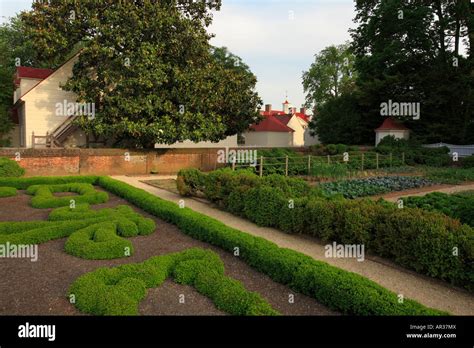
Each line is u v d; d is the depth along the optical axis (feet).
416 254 19.29
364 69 112.98
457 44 104.47
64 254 21.85
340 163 66.64
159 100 62.49
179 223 28.17
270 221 28.91
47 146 72.43
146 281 17.40
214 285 16.63
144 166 66.39
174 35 64.69
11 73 101.96
